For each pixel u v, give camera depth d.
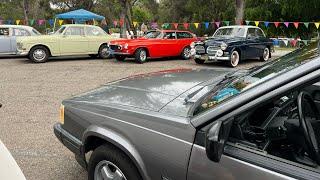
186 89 3.27
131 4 26.19
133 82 3.71
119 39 16.89
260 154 2.18
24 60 16.52
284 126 2.36
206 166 2.32
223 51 14.32
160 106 2.85
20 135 5.61
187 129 2.45
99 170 3.17
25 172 4.29
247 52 15.35
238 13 20.38
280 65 2.52
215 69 4.43
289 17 35.03
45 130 5.85
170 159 2.52
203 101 2.65
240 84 2.54
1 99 8.16
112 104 3.12
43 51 15.60
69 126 3.49
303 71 2.08
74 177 4.16
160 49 16.31
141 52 15.69
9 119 6.50
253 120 2.51
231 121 2.26
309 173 2.00
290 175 2.01
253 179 2.11
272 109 2.62
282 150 2.26
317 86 2.88
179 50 17.11
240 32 15.56
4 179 2.05
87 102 3.36
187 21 48.16
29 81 10.61
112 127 2.97
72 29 16.41
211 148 2.12
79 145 3.33
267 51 16.78
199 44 14.95
